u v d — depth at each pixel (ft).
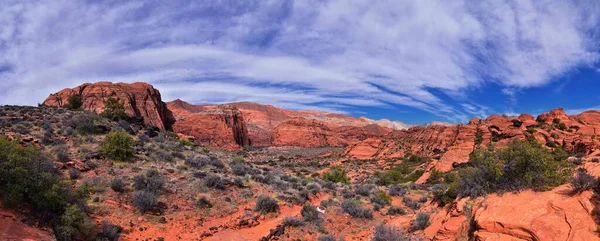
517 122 234.17
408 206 83.76
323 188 97.71
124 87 423.23
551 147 177.06
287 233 57.26
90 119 104.63
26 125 91.66
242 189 78.89
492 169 41.39
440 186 108.47
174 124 504.84
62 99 364.38
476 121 290.35
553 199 33.24
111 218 52.95
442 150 277.44
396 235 44.34
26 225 38.86
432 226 45.32
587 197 31.07
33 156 45.83
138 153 89.56
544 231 28.73
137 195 58.90
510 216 32.12
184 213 60.39
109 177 68.13
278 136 645.51
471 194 42.88
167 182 71.67
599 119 230.48
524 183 38.83
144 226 53.52
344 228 62.85
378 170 236.22
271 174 106.22
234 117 597.93
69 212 43.01
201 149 136.56
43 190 43.24
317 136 647.97
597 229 26.81
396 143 328.08
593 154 59.93
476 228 33.40
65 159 70.33
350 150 345.31
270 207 68.64
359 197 91.15
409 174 200.13
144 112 416.67
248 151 479.00
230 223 59.93
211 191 72.54
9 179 41.32
